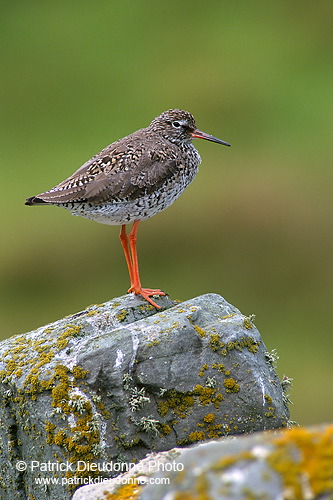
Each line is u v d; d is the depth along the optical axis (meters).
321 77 25.69
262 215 20.03
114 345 7.00
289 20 28.77
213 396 6.90
